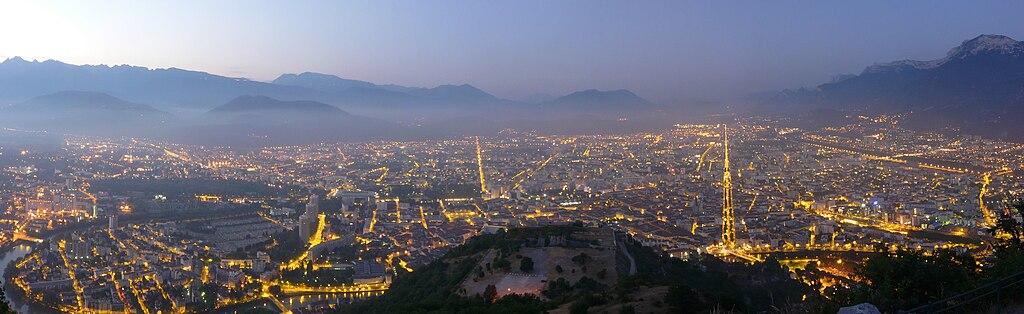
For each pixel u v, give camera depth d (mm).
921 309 34125
